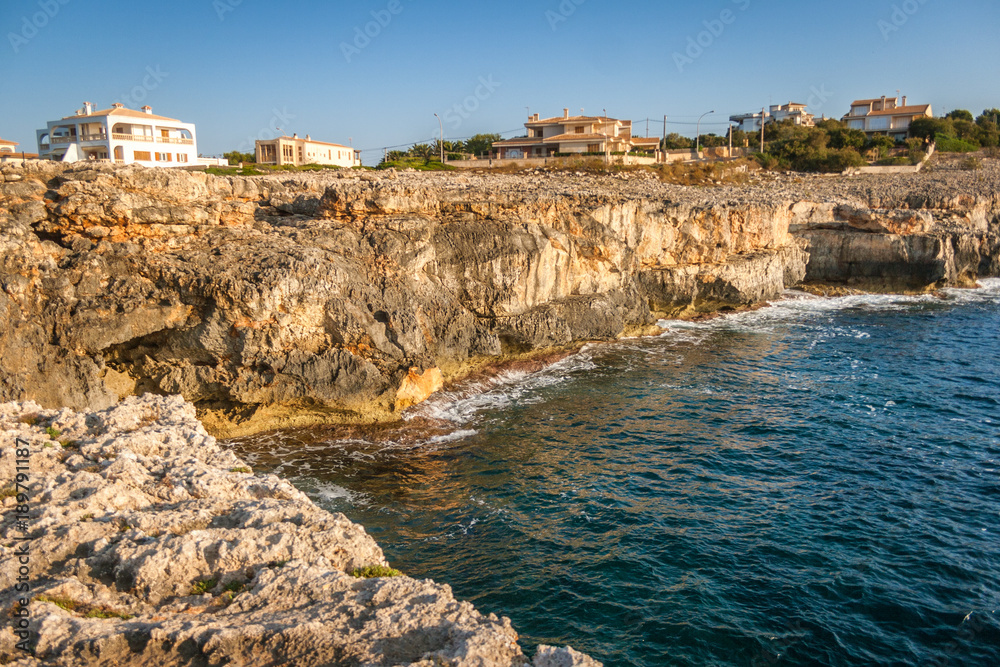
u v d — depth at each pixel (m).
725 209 49.97
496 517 21.05
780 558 18.67
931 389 33.59
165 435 14.85
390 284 30.73
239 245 28.25
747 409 31.08
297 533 10.95
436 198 36.16
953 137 99.94
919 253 57.00
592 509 21.55
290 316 26.78
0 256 23.66
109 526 10.84
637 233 45.94
